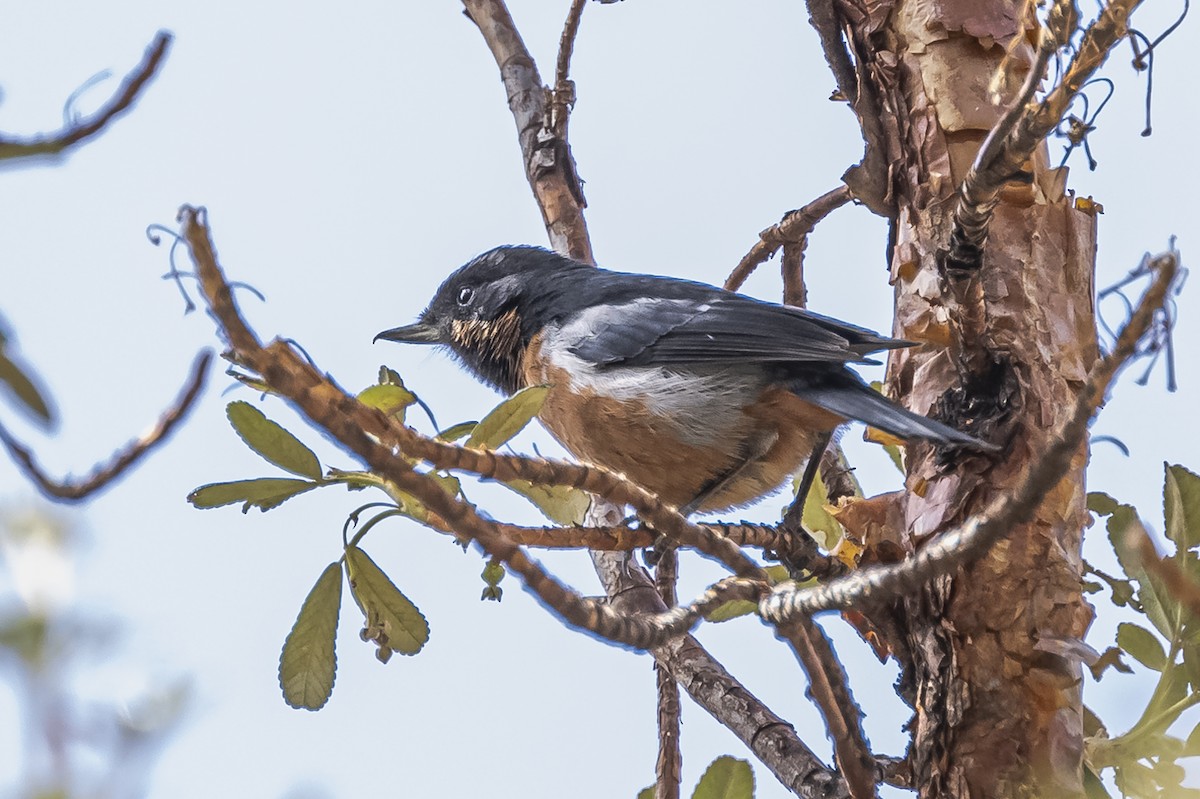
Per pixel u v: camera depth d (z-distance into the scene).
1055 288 8.58
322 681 8.06
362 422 6.34
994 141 7.45
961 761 7.80
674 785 8.98
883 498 8.73
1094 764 7.73
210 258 5.24
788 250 12.13
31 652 3.51
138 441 4.82
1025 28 9.02
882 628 8.32
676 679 9.10
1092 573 8.25
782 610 7.05
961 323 8.27
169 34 4.46
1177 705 7.56
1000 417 8.29
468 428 7.79
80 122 4.34
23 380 3.76
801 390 11.40
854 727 7.60
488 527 6.38
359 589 8.09
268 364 5.69
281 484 7.86
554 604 6.52
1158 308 5.55
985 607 7.87
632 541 8.37
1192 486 7.37
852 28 9.36
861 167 9.30
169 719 3.62
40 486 4.58
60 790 3.42
